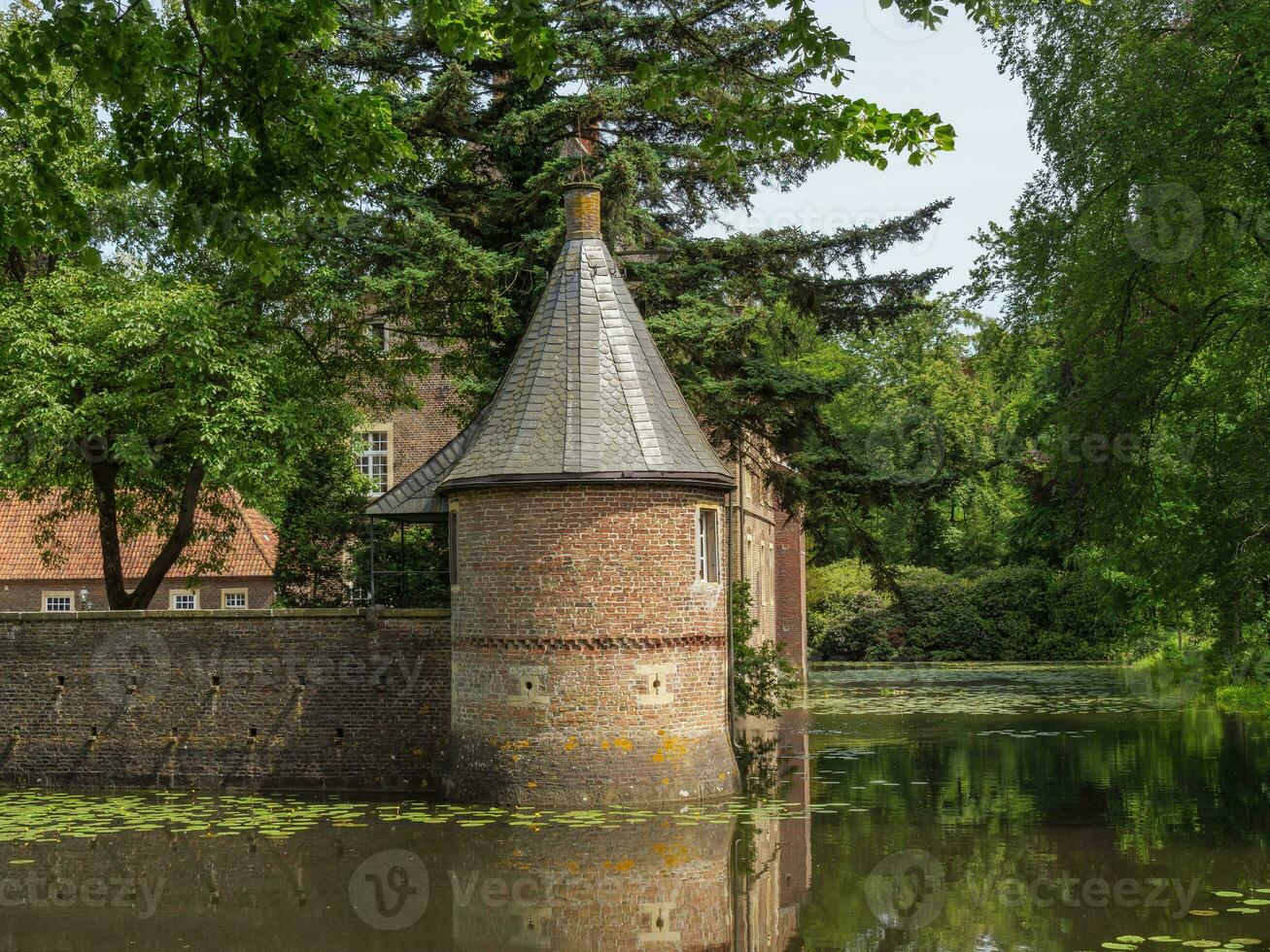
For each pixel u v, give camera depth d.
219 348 23.09
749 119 11.66
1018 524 55.72
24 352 22.28
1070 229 23.89
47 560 30.67
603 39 23.75
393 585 29.70
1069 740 26.28
